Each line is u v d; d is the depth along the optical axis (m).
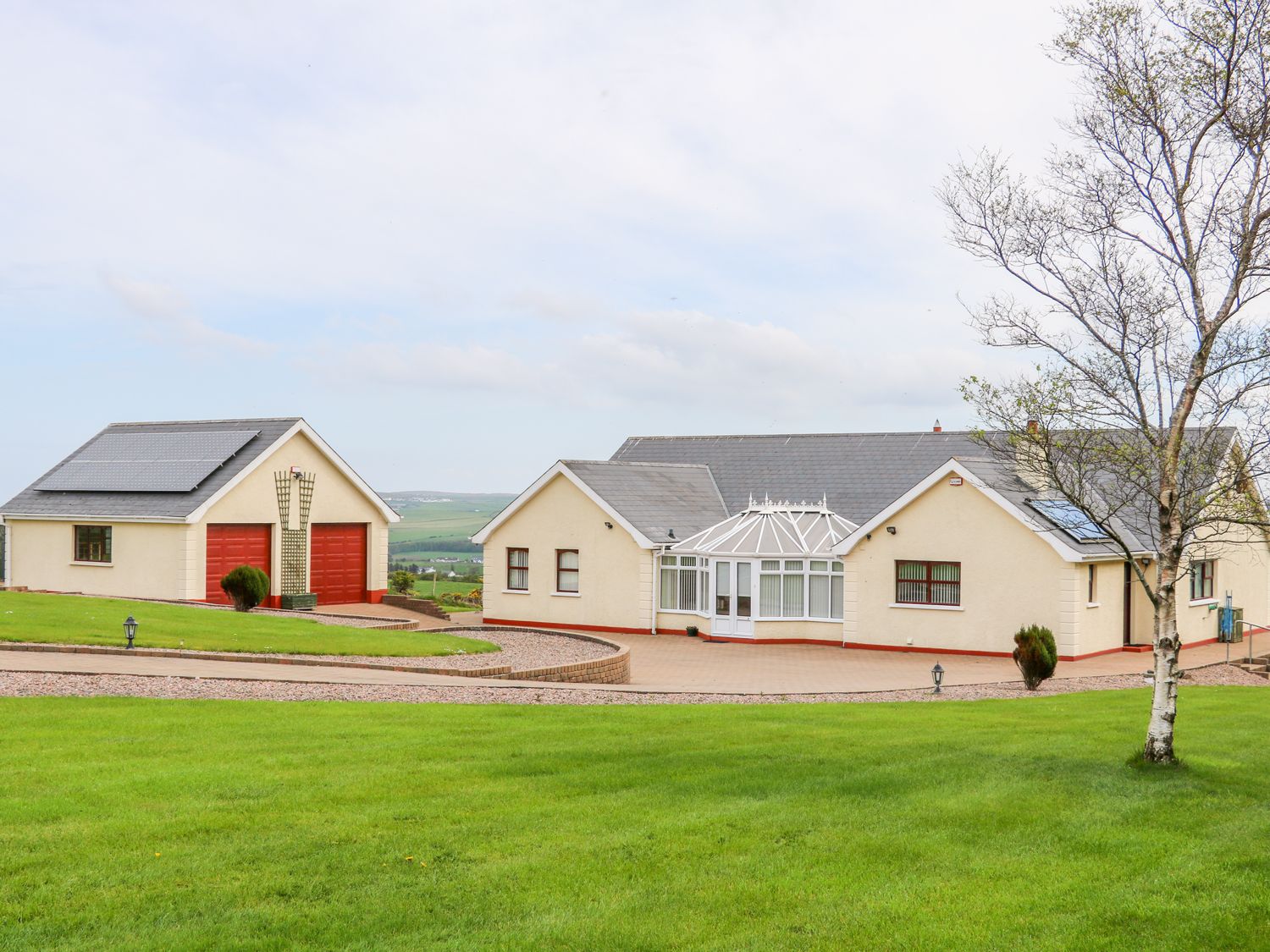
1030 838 11.18
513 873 9.88
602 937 8.65
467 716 17.42
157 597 39.53
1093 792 12.93
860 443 43.66
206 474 40.25
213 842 10.42
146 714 16.31
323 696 19.17
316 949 8.31
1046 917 9.18
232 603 40.41
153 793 11.85
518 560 41.47
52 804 11.30
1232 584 37.66
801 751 15.02
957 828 11.45
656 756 14.52
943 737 16.41
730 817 11.62
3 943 8.21
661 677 27.30
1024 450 15.02
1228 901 9.55
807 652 33.44
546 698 20.27
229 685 19.67
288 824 11.00
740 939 8.68
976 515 32.31
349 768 13.30
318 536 43.62
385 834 10.81
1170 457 14.12
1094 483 15.21
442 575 71.44
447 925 8.80
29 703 16.78
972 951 8.55
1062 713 19.66
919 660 31.39
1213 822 11.85
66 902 8.95
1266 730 17.75
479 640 29.95
